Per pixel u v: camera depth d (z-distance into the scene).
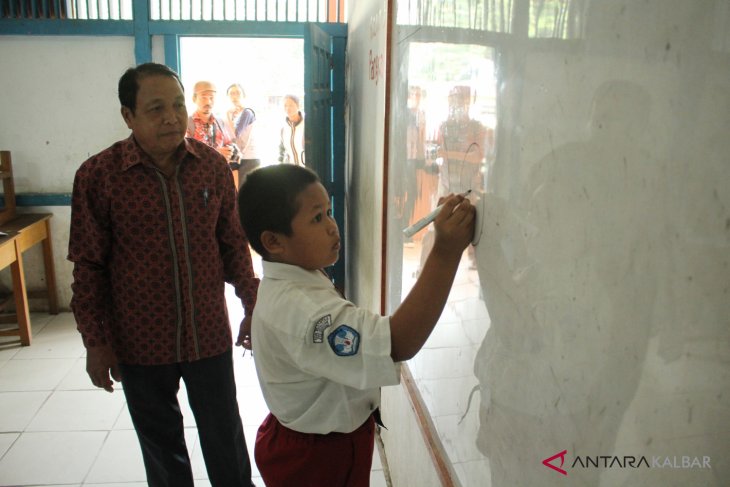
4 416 2.64
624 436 0.53
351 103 3.32
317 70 3.12
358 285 3.02
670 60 0.46
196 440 2.47
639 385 0.50
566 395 0.64
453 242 0.93
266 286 1.04
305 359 0.95
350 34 3.39
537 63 0.70
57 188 3.91
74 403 2.76
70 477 2.20
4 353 3.34
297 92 6.41
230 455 1.84
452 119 1.08
